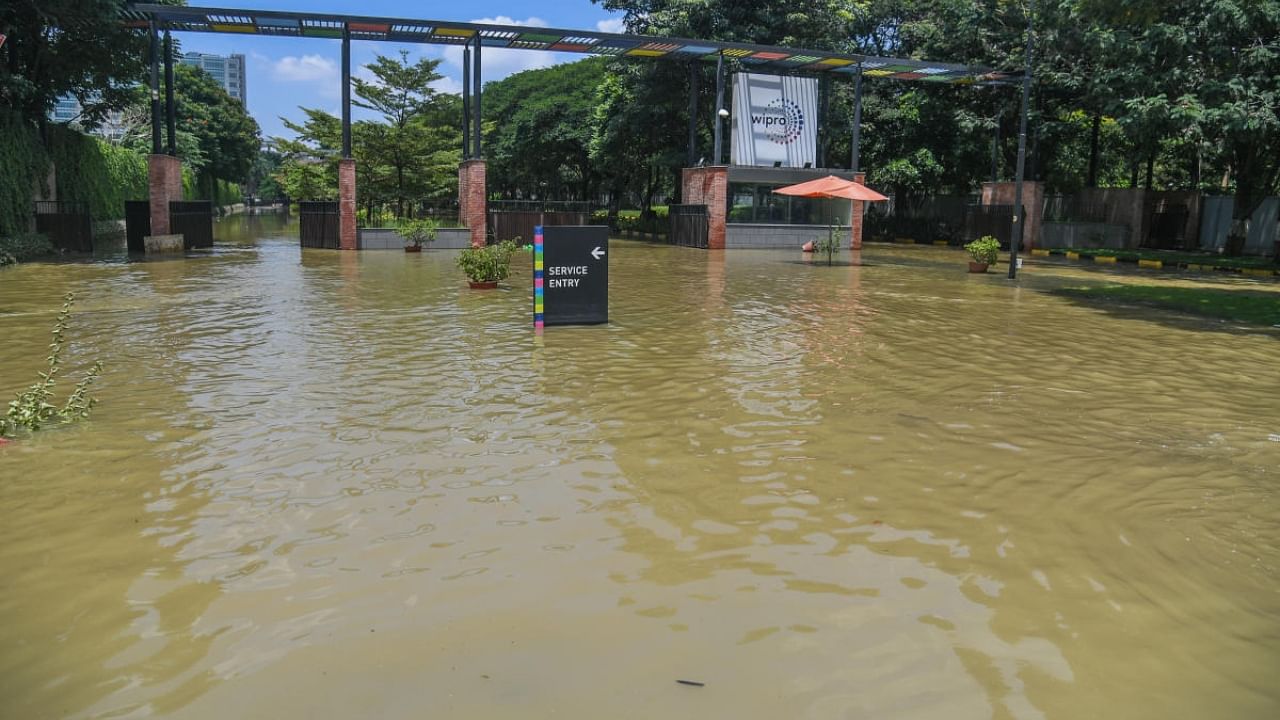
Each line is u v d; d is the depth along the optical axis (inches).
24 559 153.8
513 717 107.8
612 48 1120.2
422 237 1048.8
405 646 125.0
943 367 347.9
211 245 1103.0
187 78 2511.1
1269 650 127.7
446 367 329.7
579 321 448.5
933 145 1432.1
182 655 122.3
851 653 124.8
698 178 1234.6
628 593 142.7
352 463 209.6
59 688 114.1
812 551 161.2
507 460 213.3
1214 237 1196.5
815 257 1058.7
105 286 614.9
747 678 117.6
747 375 323.3
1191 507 188.4
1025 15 1213.7
